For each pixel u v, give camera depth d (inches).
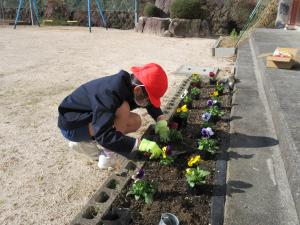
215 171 68.9
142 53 215.6
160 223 52.0
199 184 61.8
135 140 62.7
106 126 60.9
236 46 207.8
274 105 89.1
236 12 332.5
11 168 78.1
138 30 338.6
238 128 86.4
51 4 418.3
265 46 160.9
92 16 400.8
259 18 277.6
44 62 190.1
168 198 61.4
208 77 144.9
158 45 251.1
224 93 115.2
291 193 60.2
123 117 65.6
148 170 70.2
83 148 75.5
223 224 53.9
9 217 62.1
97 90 63.3
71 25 403.9
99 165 75.0
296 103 86.7
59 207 64.6
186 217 56.3
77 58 200.5
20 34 319.6
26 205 65.3
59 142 90.9
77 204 65.4
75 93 68.2
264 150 75.9
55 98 126.4
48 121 105.0
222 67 172.9
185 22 307.0
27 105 119.3
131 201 61.2
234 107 99.8
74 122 66.9
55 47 243.4
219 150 76.9
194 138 83.6
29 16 429.1
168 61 189.9
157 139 81.7
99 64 182.5
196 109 102.6
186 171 66.6
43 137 93.9
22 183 72.3
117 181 67.2
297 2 244.8
